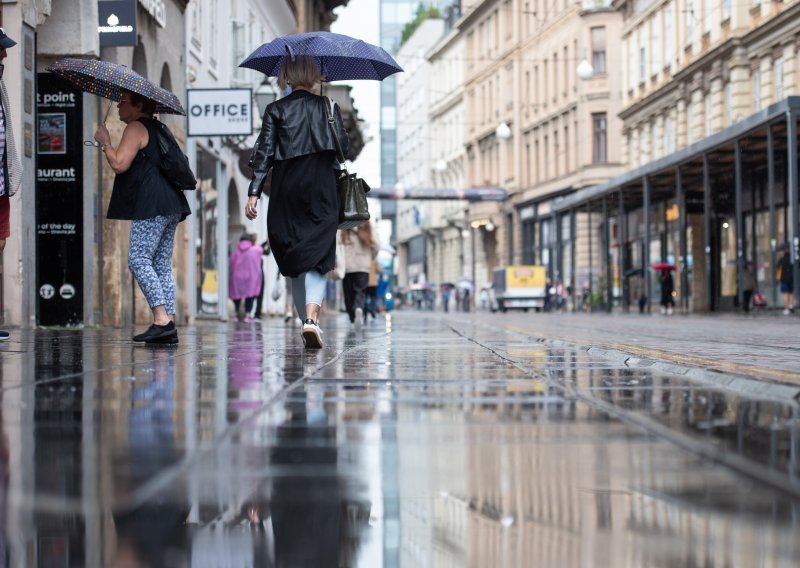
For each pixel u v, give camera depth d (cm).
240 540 229
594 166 6156
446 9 9762
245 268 2564
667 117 4897
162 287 971
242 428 392
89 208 1541
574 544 220
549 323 2389
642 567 201
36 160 1520
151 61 1927
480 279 8419
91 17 1526
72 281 1524
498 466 312
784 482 276
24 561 212
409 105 11238
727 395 510
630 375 636
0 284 1355
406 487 283
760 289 3788
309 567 209
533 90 7231
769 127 3023
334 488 281
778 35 3672
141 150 935
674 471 301
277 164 915
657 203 4831
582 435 375
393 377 614
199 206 2345
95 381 573
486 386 559
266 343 1054
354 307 2011
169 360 750
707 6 4297
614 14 6138
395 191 7012
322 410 449
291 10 4194
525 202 7325
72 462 317
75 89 1521
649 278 4197
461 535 230
